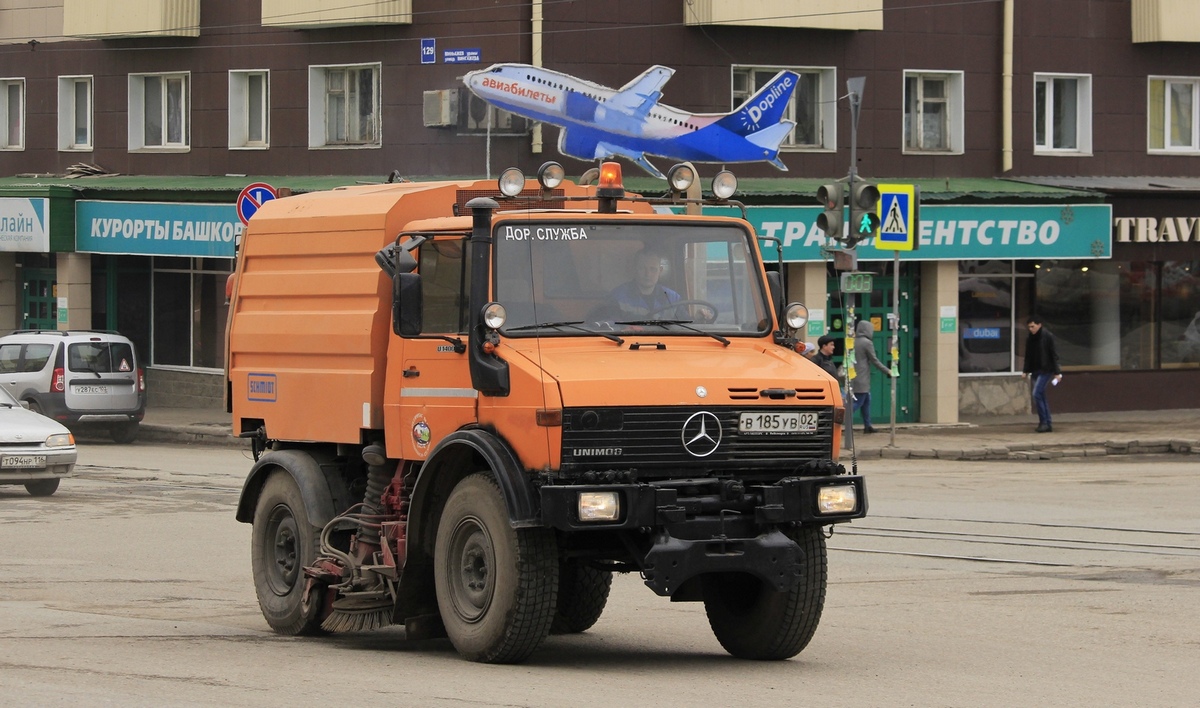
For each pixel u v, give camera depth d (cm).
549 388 1598
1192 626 1989
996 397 5700
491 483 1669
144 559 2669
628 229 1786
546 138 5103
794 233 5144
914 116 5562
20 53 6331
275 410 2080
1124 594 2242
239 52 5666
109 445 5231
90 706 1443
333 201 2020
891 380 4934
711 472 1655
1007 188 5428
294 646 1909
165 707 1436
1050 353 5128
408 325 1742
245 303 2155
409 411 1820
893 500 3481
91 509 3359
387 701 1468
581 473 1603
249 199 3944
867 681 1620
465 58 5134
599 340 1727
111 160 6091
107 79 6066
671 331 1764
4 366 5241
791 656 1761
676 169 1897
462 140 5166
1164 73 5819
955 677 1648
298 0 5347
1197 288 5931
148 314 6347
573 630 2034
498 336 1683
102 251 5916
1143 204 5700
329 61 5434
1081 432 5141
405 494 1873
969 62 5562
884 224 4616
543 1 5031
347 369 1939
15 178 6266
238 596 2333
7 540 2886
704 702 1477
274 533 2080
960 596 2233
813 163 5378
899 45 5459
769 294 1828
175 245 5662
